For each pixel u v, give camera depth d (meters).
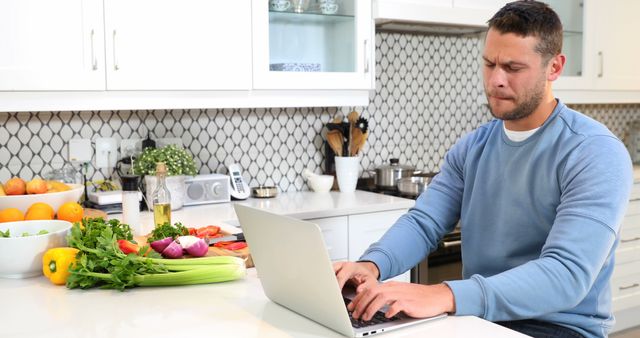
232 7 2.86
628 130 4.59
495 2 3.47
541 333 1.60
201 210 2.94
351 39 3.21
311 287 1.28
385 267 1.72
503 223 1.72
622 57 4.01
